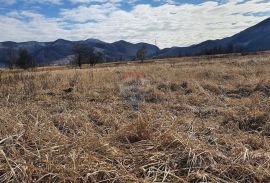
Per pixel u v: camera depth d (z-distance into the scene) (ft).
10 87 46.06
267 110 23.61
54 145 15.16
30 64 199.41
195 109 27.73
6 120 19.01
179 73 63.77
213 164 13.26
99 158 13.83
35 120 19.71
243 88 39.04
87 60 227.81
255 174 12.69
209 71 62.28
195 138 16.31
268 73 52.75
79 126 20.45
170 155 13.83
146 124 16.96
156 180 12.11
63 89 44.14
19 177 11.81
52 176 12.02
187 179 12.28
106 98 35.88
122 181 11.90
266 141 16.92
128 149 15.10
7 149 14.24
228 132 19.52
